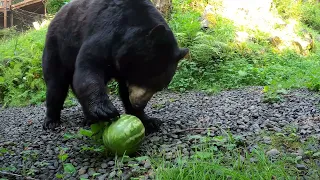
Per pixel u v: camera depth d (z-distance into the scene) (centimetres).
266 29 591
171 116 259
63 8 246
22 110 388
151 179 138
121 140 159
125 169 153
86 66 187
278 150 166
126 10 192
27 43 627
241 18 589
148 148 177
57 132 242
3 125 295
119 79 210
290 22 657
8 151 192
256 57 505
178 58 191
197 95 369
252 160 147
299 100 291
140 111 220
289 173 137
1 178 146
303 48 595
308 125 207
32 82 463
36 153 184
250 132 197
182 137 197
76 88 186
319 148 166
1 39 873
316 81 361
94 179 148
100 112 173
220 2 602
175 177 133
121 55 185
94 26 196
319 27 872
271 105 277
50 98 254
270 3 643
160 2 525
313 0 953
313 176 134
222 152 165
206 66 447
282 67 472
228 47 488
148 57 182
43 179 152
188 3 597
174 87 407
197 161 137
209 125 219
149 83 189
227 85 410
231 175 128
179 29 493
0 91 474
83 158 173
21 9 1230
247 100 306
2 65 514
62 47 234
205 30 530
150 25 188
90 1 217
